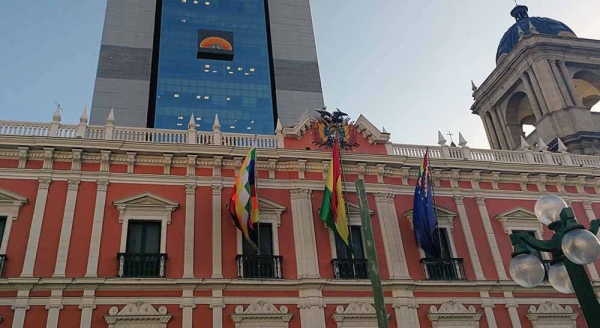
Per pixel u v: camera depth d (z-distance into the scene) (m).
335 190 24.39
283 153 26.28
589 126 39.66
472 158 30.28
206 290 22.22
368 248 13.73
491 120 48.75
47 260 21.47
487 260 26.77
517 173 29.86
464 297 25.11
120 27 71.38
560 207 9.96
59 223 22.41
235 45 75.88
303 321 22.53
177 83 69.62
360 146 28.59
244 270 23.16
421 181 25.81
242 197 22.84
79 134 24.80
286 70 76.06
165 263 22.45
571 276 9.47
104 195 23.53
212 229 23.84
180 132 26.52
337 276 23.97
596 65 44.56
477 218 28.05
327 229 25.45
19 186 22.83
